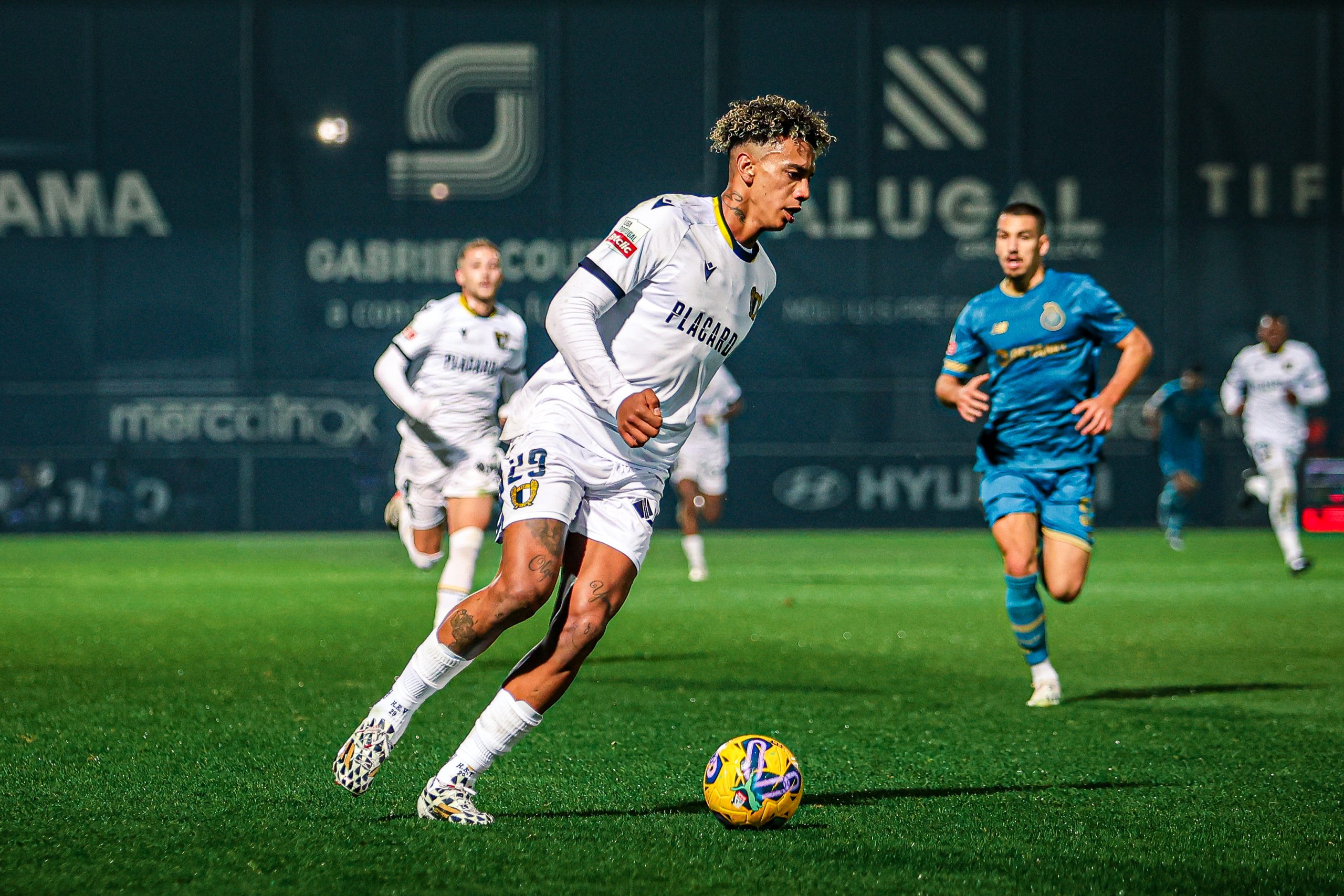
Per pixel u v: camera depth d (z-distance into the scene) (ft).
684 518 181.68
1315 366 176.76
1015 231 82.23
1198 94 333.62
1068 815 52.75
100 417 330.75
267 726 72.13
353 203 333.42
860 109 333.62
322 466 331.16
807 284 332.60
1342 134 333.42
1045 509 83.97
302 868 43.52
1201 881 43.21
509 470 50.65
